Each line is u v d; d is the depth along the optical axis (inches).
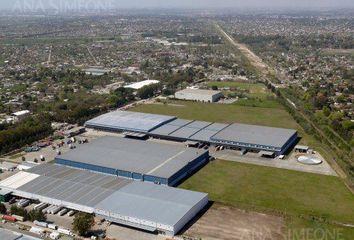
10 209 4805.6
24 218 4635.8
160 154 6289.4
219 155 6737.2
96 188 5088.6
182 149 6540.4
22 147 7165.4
